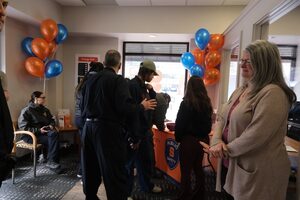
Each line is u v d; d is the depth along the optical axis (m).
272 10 1.87
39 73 3.44
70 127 4.04
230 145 1.13
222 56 3.78
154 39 4.59
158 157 2.99
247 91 1.20
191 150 2.02
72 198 2.43
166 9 4.00
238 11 3.88
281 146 1.06
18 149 3.42
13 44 3.40
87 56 4.54
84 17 4.16
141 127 2.08
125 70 4.94
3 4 1.11
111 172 1.77
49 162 3.18
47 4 3.71
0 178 1.11
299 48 3.62
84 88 1.93
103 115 1.77
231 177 1.17
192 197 2.09
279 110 1.01
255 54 1.11
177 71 4.83
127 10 4.08
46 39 3.44
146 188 2.48
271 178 1.04
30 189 2.62
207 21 3.94
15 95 3.49
